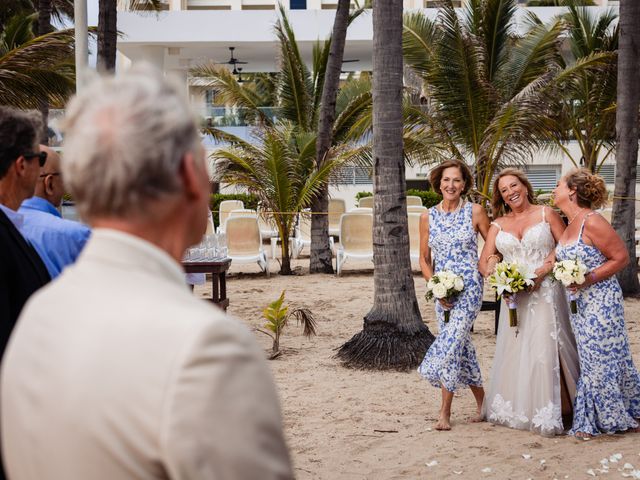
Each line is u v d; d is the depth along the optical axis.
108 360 1.15
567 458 5.23
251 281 14.31
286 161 14.94
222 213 19.33
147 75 1.30
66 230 3.04
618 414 5.66
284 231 15.21
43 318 1.25
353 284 13.70
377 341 7.95
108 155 1.22
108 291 1.23
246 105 17.94
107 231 1.28
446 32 15.32
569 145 27.52
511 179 5.95
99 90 1.27
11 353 1.26
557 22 16.64
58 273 3.01
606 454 5.27
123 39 29.23
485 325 10.10
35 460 1.18
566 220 9.36
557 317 5.81
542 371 5.73
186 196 1.32
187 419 1.10
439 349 5.95
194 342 1.14
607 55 15.77
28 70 14.70
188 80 23.67
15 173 2.68
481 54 16.20
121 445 1.12
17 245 2.43
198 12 29.17
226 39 29.19
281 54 18.69
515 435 5.73
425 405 6.61
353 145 16.47
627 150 11.98
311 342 9.18
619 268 5.57
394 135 7.99
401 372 7.71
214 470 1.10
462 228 6.01
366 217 15.04
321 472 5.12
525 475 4.94
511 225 5.94
